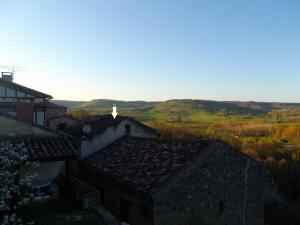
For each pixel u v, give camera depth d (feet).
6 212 35.35
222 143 53.67
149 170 52.29
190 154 51.72
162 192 45.83
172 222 46.75
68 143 51.49
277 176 148.56
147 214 46.60
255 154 180.86
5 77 90.12
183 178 48.19
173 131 180.55
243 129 302.04
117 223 41.22
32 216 39.93
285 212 115.24
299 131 265.13
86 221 40.06
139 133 79.82
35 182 50.21
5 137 48.88
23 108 51.96
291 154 182.19
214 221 51.85
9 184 32.99
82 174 68.18
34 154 45.93
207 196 51.08
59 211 43.42
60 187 51.52
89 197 45.42
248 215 56.90
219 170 53.01
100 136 72.59
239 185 55.72
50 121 105.81
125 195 52.54
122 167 57.67
